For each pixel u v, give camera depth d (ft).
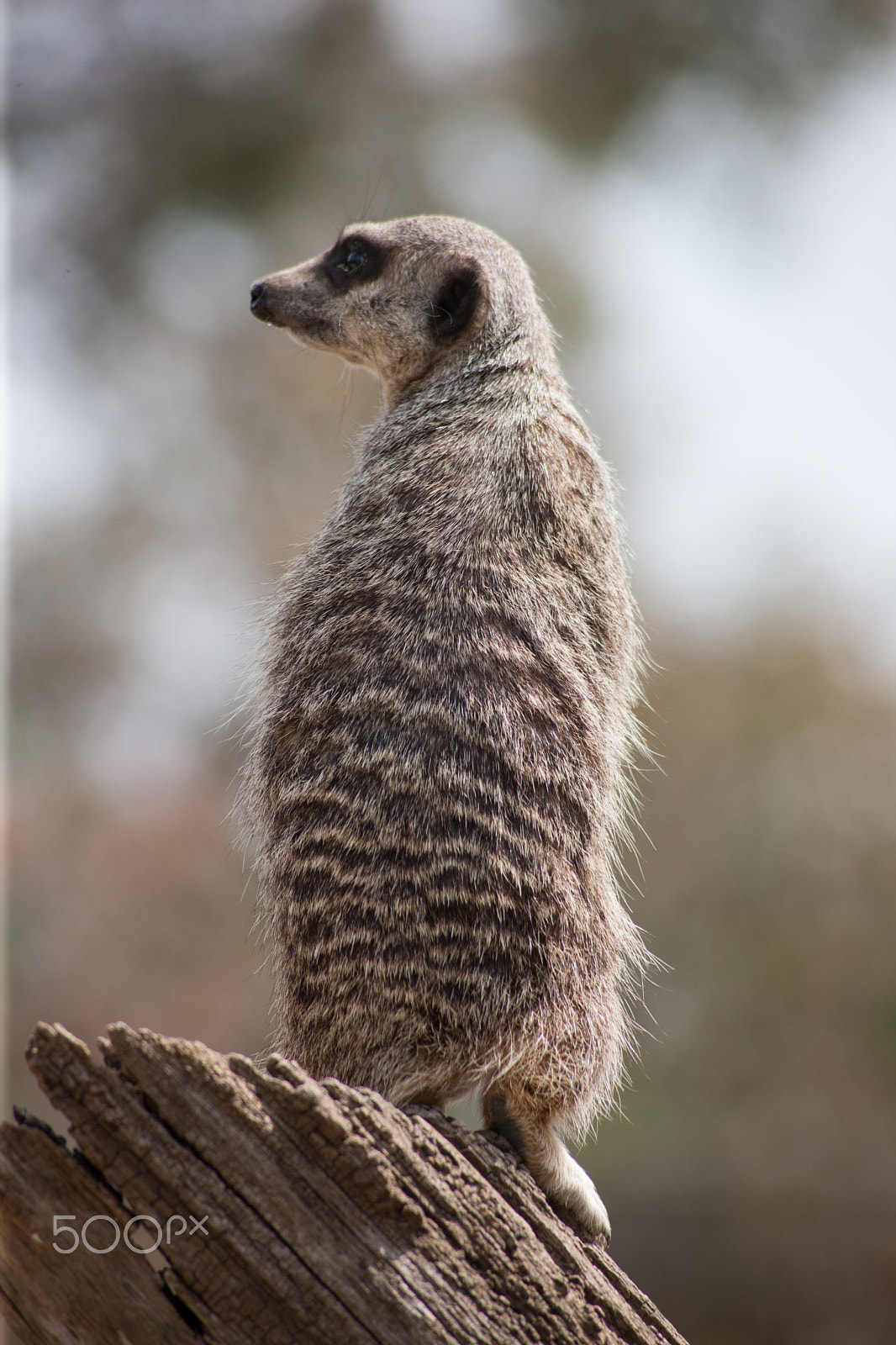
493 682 24.79
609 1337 21.71
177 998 101.71
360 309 33.88
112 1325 19.81
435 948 23.65
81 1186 19.93
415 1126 21.21
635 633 31.65
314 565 29.22
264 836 27.81
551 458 28.89
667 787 105.60
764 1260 91.76
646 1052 99.14
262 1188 19.69
